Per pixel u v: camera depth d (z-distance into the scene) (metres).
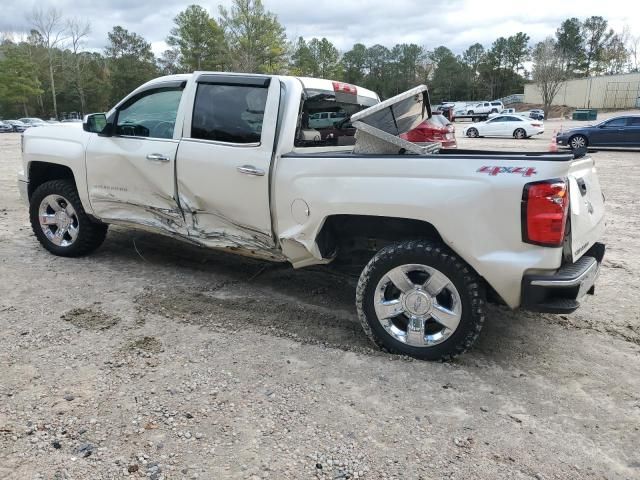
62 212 5.52
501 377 3.39
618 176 13.66
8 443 2.64
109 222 5.16
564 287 3.15
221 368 3.40
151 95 4.71
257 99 4.13
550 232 3.11
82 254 5.56
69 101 79.81
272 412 2.95
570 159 3.13
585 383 3.36
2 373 3.27
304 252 3.99
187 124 4.44
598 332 4.12
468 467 2.56
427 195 3.34
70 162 5.16
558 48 70.56
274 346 3.72
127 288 4.75
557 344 3.90
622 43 96.25
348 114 4.88
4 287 4.68
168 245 6.12
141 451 2.61
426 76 112.44
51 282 4.84
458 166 3.30
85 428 2.77
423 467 2.55
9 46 69.69
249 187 4.07
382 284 3.56
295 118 4.04
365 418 2.92
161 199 4.66
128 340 3.75
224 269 5.36
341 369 3.43
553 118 62.91
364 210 3.55
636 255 6.28
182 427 2.80
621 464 2.61
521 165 3.17
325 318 4.24
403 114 4.20
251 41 51.47
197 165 4.32
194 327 4.00
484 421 2.92
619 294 4.96
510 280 3.22
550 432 2.84
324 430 2.81
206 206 4.38
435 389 3.22
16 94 69.50
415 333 3.52
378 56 112.62
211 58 62.19
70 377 3.24
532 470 2.55
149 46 85.94
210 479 2.44
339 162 3.67
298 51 74.44
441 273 3.38
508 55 104.25
